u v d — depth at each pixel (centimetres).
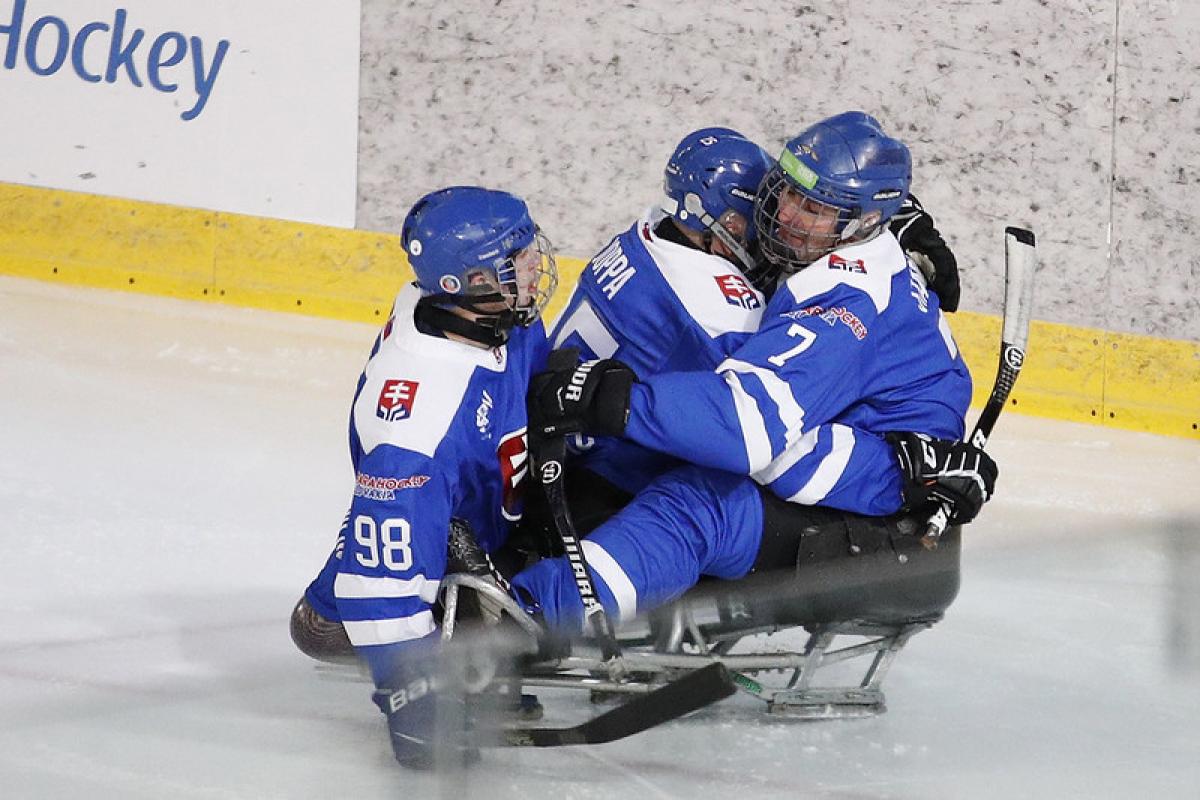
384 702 953
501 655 915
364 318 2059
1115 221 1962
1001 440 1886
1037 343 1984
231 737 987
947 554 1016
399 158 2041
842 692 1030
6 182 2092
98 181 2078
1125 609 983
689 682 925
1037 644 1029
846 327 1040
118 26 2047
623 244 1151
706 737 1002
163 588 1270
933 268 1198
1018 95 1950
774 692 1026
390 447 942
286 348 1933
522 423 1002
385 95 2031
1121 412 1983
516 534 1100
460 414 959
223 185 2062
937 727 1004
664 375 1006
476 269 951
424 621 944
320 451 1623
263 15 2027
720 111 1995
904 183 1088
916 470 1052
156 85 2053
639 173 2016
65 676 1074
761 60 1981
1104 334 1981
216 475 1534
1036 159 1962
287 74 2034
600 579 995
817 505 1062
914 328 1101
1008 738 983
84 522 1395
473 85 2020
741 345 1086
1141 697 998
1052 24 1933
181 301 2069
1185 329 1975
